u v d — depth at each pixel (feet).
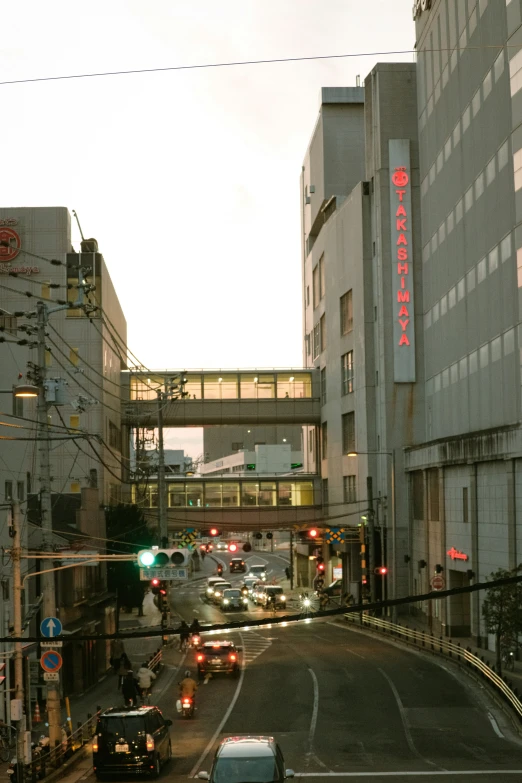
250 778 61.36
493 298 174.60
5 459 114.93
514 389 162.20
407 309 239.30
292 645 195.83
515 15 159.02
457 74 199.31
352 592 272.51
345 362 286.66
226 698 129.70
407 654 174.40
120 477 299.58
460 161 197.88
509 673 139.03
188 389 319.68
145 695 129.39
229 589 280.31
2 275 252.62
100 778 83.71
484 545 173.27
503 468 162.50
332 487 302.04
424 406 238.48
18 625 84.23
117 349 295.07
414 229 241.14
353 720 111.14
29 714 101.30
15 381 122.21
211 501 311.27
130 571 217.15
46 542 93.97
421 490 223.92
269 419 323.37
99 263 254.06
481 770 82.89
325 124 352.90
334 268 299.99
